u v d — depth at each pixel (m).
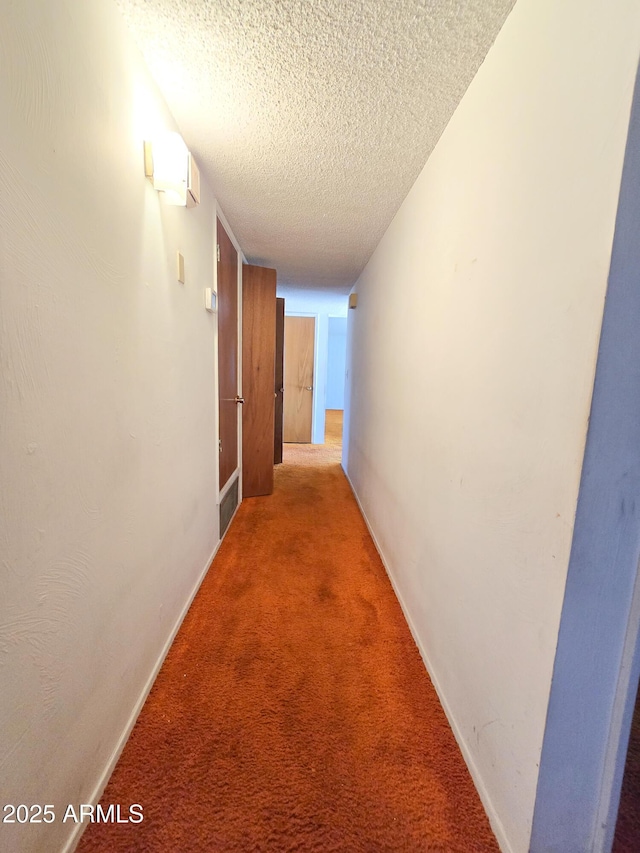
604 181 0.56
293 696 1.17
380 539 2.19
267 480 3.22
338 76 1.08
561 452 0.65
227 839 0.80
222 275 2.13
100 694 0.88
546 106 0.70
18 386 0.60
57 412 0.70
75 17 0.72
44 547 0.67
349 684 1.23
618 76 0.53
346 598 1.72
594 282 0.57
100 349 0.85
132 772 0.93
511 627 0.79
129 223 0.98
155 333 1.18
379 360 2.38
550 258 0.68
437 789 0.92
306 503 3.03
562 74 0.66
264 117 1.28
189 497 1.58
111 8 0.86
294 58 1.03
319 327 5.47
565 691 0.66
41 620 0.67
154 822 0.83
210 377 1.91
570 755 0.69
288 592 1.75
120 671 0.98
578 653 0.65
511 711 0.78
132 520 1.04
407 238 1.76
